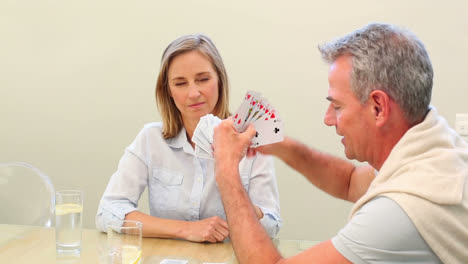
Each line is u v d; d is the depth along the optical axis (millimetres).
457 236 932
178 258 1430
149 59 2984
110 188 1852
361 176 1499
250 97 1295
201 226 1611
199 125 1411
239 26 2910
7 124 3119
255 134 1370
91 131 3051
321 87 2871
